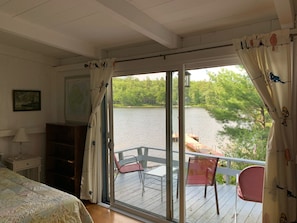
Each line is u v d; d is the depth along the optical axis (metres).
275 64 2.09
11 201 2.16
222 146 2.95
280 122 2.08
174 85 2.91
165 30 2.56
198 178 3.01
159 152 3.08
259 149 2.82
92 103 3.50
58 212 2.14
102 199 3.71
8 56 3.77
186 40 2.78
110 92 3.52
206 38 2.65
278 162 2.07
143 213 3.20
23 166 3.65
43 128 4.20
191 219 3.04
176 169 2.97
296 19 2.07
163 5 2.12
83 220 2.35
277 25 2.22
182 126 2.80
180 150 2.83
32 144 4.12
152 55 2.98
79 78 4.00
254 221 3.04
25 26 2.66
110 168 3.54
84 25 2.69
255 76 2.16
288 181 2.06
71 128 3.87
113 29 2.78
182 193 2.83
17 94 3.88
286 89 2.06
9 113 3.81
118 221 3.10
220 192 3.31
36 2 2.22
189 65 2.77
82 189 3.57
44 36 2.83
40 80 4.19
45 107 4.27
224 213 3.19
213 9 2.15
